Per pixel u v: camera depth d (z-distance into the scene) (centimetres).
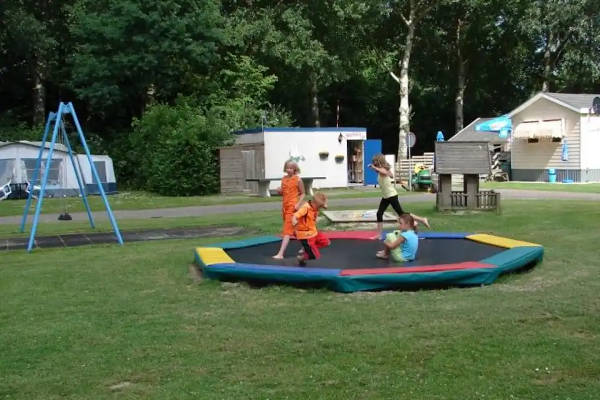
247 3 3600
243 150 2706
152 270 852
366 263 777
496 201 1476
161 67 3102
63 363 464
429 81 4631
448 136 4853
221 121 2947
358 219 1340
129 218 1689
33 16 3278
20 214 1889
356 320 563
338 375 427
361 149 2955
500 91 4775
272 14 3444
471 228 1230
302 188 833
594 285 695
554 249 948
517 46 4384
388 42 4334
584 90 4319
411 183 2600
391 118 4838
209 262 777
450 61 4525
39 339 525
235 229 1355
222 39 3175
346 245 938
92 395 403
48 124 1273
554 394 389
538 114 3031
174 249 1053
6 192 2486
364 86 4603
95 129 3803
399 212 1036
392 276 679
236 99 3347
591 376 417
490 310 589
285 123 3453
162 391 406
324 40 3678
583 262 837
